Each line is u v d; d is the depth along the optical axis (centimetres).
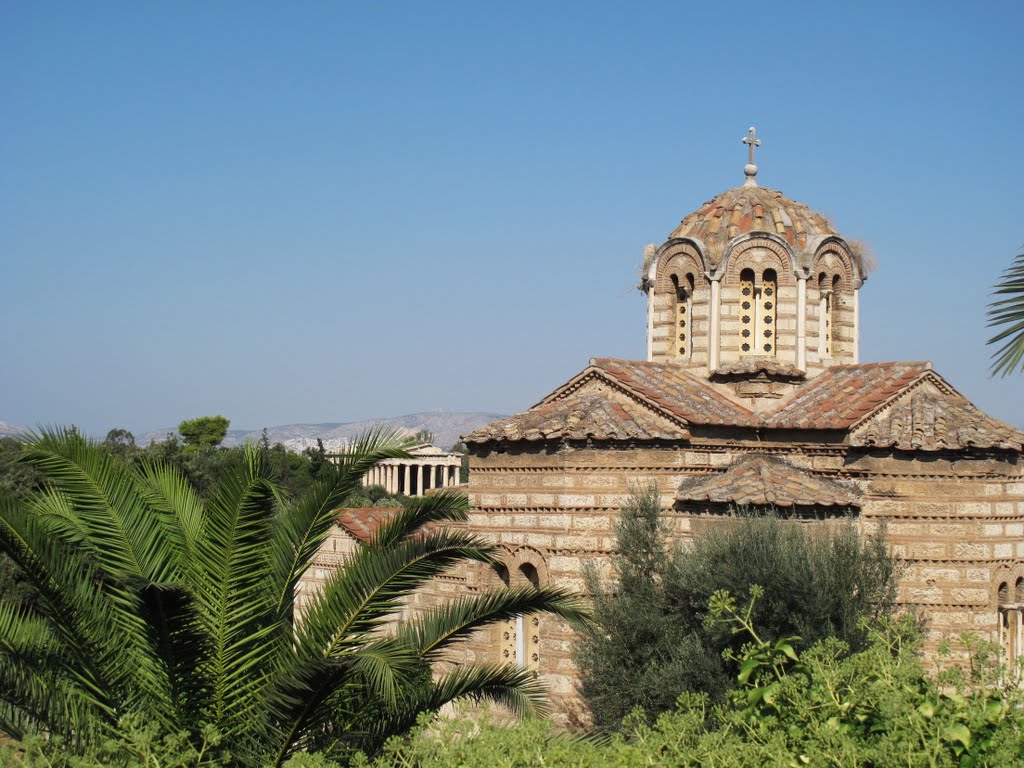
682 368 4122
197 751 2270
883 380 3862
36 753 2161
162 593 2178
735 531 3256
